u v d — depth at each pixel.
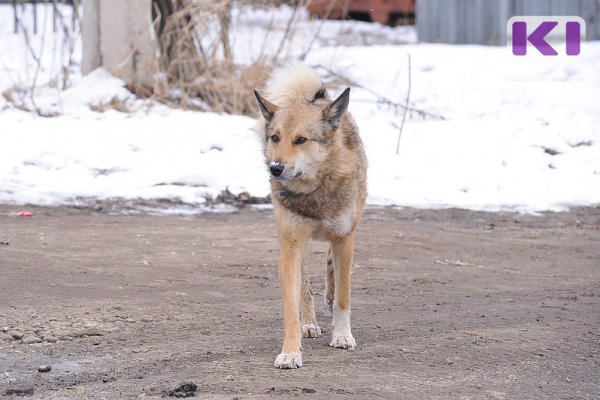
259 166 16.53
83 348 7.75
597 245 13.20
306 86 8.83
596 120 19.12
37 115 18.17
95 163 16.06
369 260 11.76
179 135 17.55
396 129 18.70
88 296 9.41
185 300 9.50
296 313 7.54
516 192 16.17
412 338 8.32
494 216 14.95
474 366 7.52
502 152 17.61
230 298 9.70
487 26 24.44
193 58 19.75
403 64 22.33
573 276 11.39
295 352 7.36
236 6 22.73
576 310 9.62
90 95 19.16
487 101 20.28
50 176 15.44
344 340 7.95
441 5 25.05
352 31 27.66
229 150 17.11
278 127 7.76
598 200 15.97
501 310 9.54
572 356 7.94
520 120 19.11
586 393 6.98
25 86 19.53
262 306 9.41
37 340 7.88
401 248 12.47
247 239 12.62
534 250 12.80
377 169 16.81
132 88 19.70
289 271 7.67
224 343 8.00
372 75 21.78
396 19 30.05
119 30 19.91
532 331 8.68
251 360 7.50
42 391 6.68
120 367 7.26
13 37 24.11
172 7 20.19
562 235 13.84
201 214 14.35
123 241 12.09
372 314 9.23
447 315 9.26
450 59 22.58
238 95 19.59
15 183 14.98
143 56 19.83
